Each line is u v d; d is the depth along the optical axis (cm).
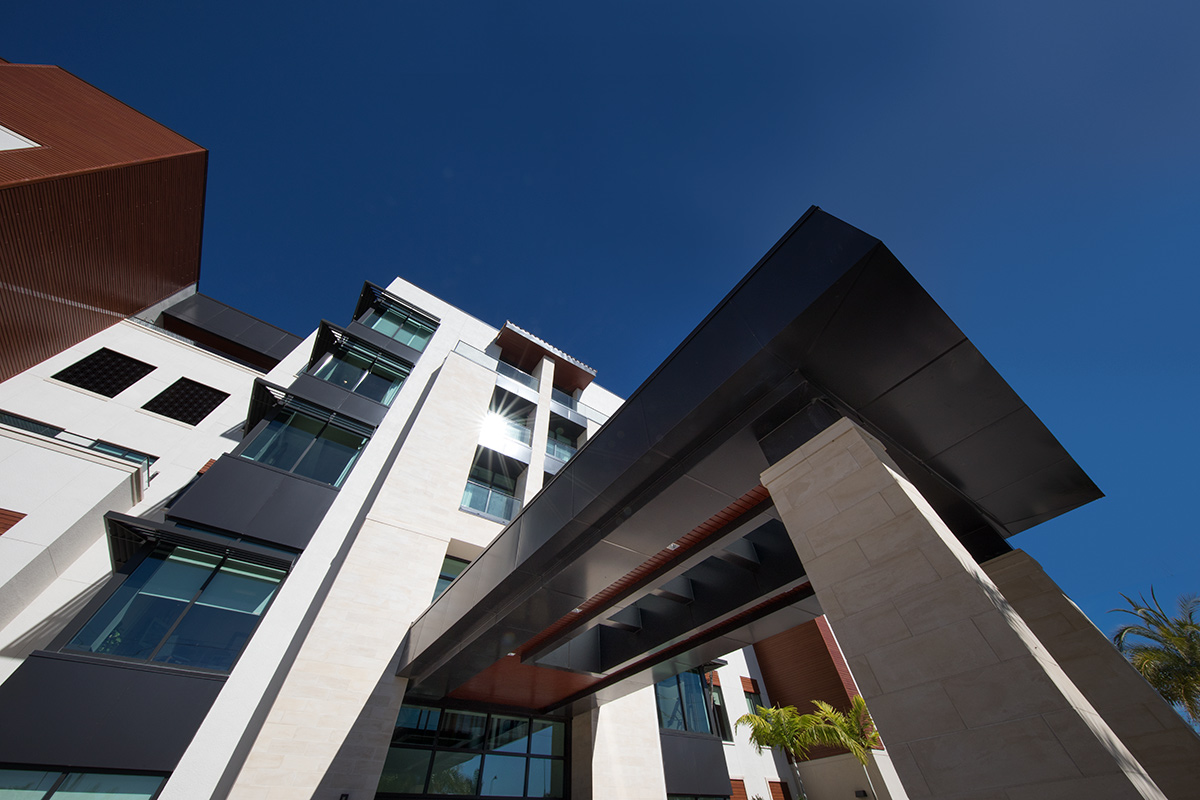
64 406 1377
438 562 1203
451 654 840
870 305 406
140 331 1683
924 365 434
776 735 1692
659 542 595
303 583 1073
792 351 432
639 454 530
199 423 1559
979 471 514
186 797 742
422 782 948
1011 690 246
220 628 935
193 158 1944
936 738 264
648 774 1170
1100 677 455
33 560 923
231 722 836
